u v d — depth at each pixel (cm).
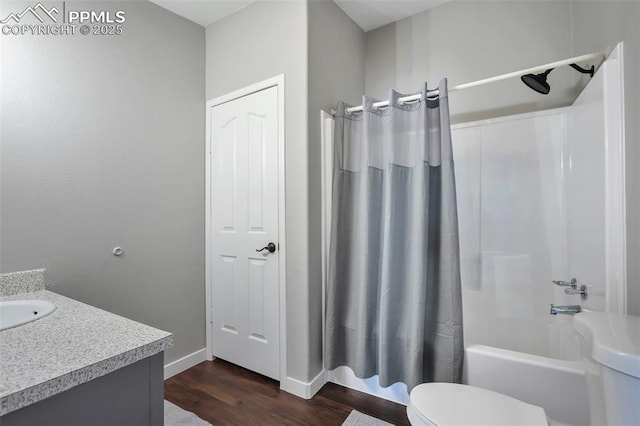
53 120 158
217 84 229
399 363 168
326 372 198
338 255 189
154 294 202
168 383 199
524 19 194
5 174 142
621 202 112
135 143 193
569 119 172
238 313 217
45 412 66
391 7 223
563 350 173
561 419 124
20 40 147
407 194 171
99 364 74
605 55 131
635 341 81
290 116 190
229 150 222
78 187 167
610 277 117
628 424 74
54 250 158
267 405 175
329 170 199
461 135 210
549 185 185
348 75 228
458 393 116
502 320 198
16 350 80
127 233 188
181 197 219
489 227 202
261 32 203
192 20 226
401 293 168
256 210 207
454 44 217
